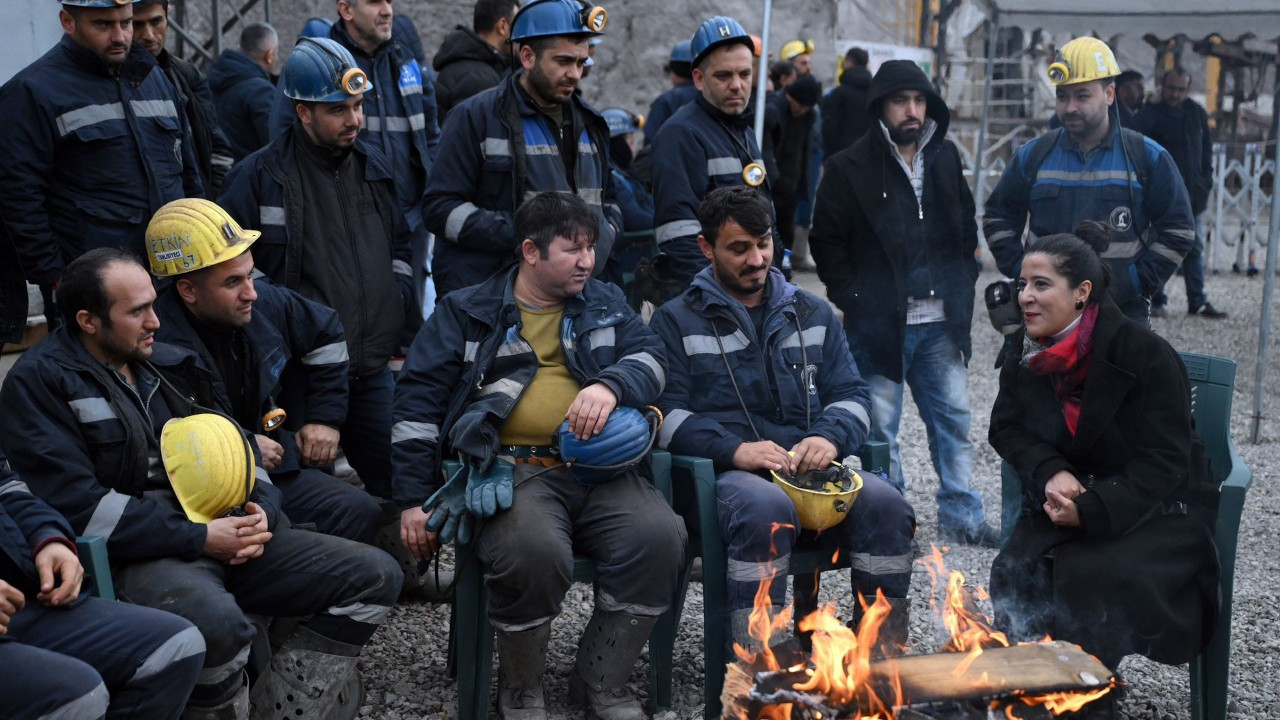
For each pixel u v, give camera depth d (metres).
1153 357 3.54
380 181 4.46
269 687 3.35
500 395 3.63
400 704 3.73
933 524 5.60
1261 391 7.13
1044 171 5.28
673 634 3.73
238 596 3.37
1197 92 16.97
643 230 7.21
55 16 6.59
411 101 5.52
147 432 3.26
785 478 3.68
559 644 4.23
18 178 4.28
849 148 5.17
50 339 3.24
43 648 2.85
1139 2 10.90
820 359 4.00
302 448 3.96
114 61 4.43
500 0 6.53
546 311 3.76
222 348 3.66
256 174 4.24
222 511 3.27
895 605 3.70
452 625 3.89
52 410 3.12
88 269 3.12
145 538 3.12
